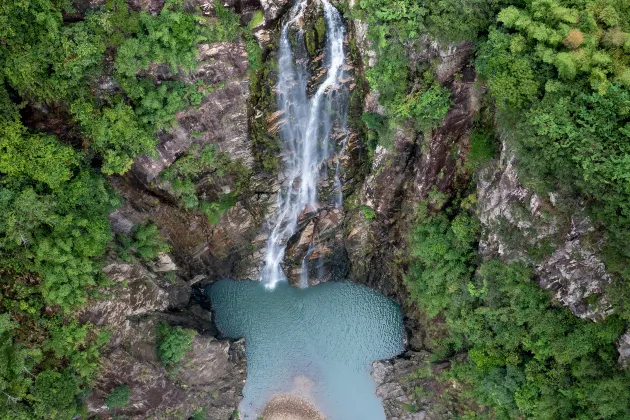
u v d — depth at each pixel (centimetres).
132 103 2316
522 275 2147
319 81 2655
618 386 1870
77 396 2228
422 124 2314
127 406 2414
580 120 1767
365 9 2284
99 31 2067
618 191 1711
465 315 2456
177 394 2597
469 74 2147
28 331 2095
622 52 1750
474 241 2408
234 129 2620
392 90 2344
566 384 2073
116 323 2369
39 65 2002
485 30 2062
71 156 2148
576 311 2005
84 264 2191
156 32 2166
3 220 2011
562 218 1933
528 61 1864
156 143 2420
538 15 1833
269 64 2580
